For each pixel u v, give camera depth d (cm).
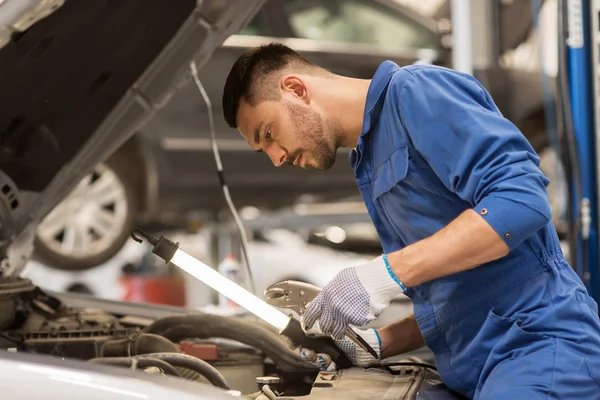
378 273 131
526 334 136
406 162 140
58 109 180
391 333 168
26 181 190
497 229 122
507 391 130
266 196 549
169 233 595
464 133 130
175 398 100
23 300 189
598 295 255
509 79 574
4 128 175
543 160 581
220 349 186
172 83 191
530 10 613
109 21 161
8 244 190
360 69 540
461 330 145
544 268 140
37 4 117
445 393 151
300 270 556
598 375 133
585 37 256
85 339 165
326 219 582
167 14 170
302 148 150
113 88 185
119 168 516
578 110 256
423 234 146
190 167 523
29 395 101
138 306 233
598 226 256
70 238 512
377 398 135
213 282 143
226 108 156
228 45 507
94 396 100
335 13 546
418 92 136
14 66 154
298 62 152
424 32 567
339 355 159
